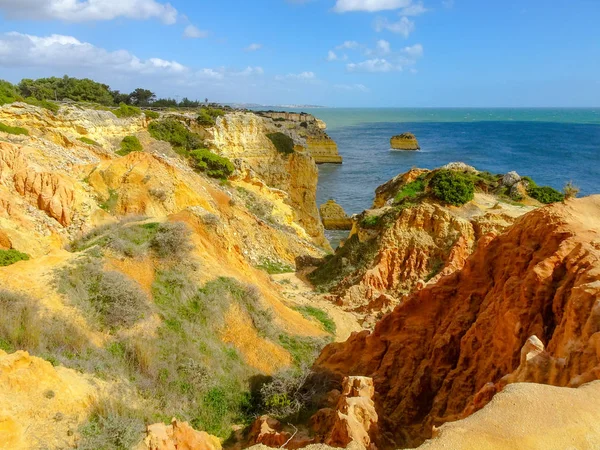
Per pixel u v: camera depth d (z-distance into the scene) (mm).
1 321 16234
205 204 38500
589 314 10867
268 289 30312
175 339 20109
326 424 14766
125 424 13812
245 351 21844
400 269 33562
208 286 23766
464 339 15422
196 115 63219
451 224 33469
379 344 19172
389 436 13555
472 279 17703
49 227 27500
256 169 63031
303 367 21312
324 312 30469
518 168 115188
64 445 12391
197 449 13656
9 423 11961
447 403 14781
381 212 38375
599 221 15891
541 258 14812
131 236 24875
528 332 13172
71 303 19047
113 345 18359
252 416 17922
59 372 14930
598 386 8656
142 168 36156
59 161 34469
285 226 50844
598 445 7566
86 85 78500
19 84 76812
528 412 8172
